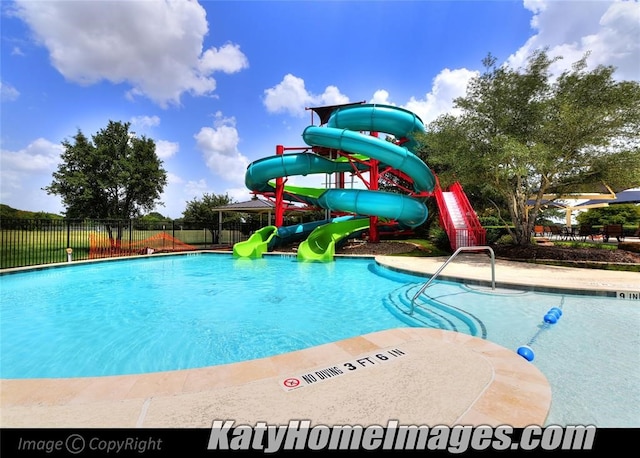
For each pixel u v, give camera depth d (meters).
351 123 13.88
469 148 10.41
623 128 8.59
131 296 6.59
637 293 5.23
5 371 3.19
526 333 4.03
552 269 7.93
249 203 21.38
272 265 11.12
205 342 3.99
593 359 3.21
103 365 3.34
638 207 20.56
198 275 9.14
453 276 6.82
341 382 2.11
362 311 5.41
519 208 11.30
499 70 10.24
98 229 13.82
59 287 7.51
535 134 9.72
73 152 14.94
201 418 1.71
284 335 4.23
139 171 15.95
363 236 17.45
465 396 1.92
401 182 22.16
